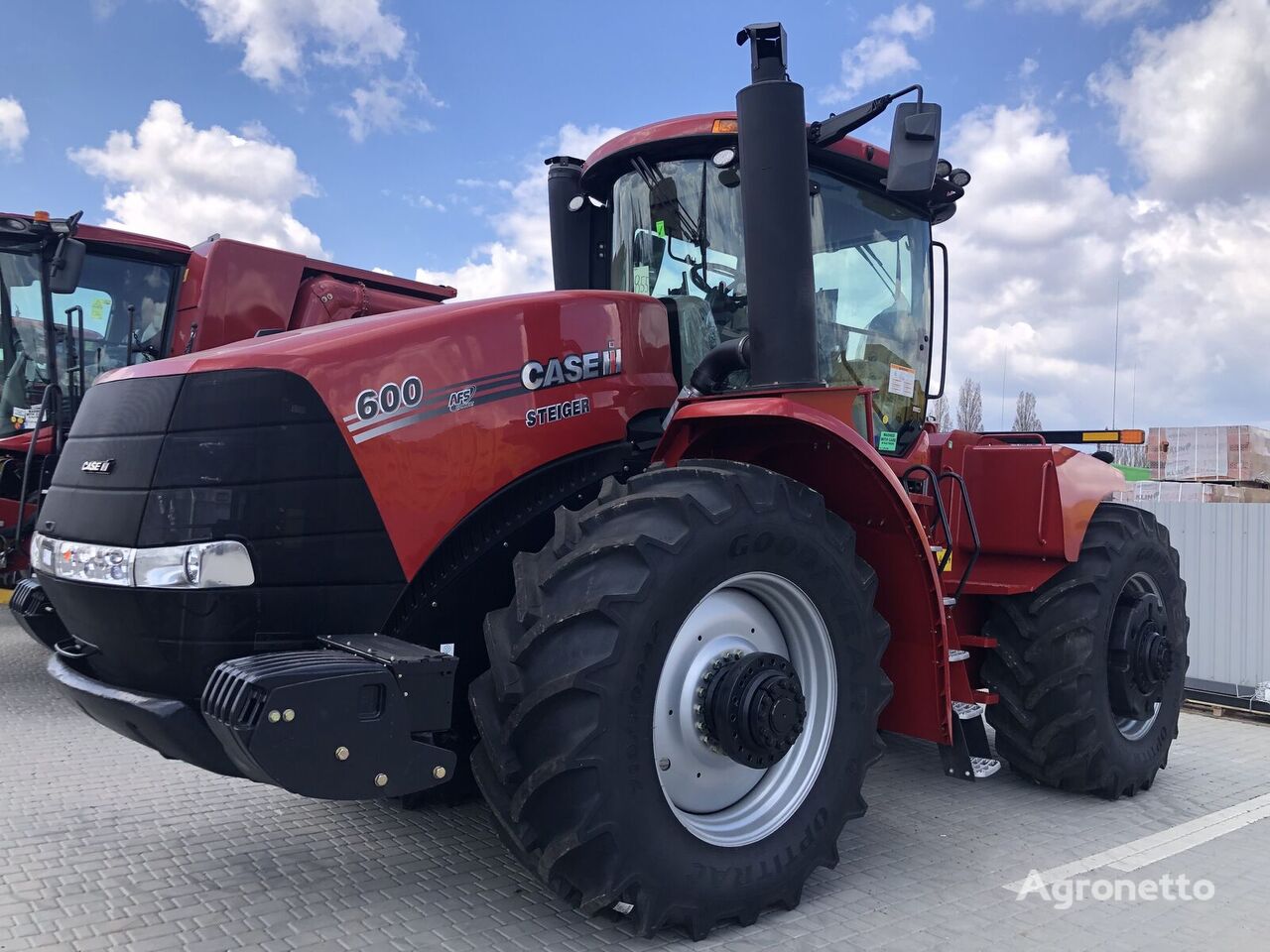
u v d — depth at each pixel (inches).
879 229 151.3
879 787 154.2
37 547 106.0
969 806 145.0
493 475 105.3
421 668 85.7
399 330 101.3
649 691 91.6
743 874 98.3
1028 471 152.0
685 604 94.2
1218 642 247.0
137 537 92.5
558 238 163.2
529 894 106.9
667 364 127.4
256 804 136.9
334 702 81.0
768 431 112.4
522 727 89.4
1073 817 141.1
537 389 110.2
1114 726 148.6
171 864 114.7
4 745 169.0
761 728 97.7
